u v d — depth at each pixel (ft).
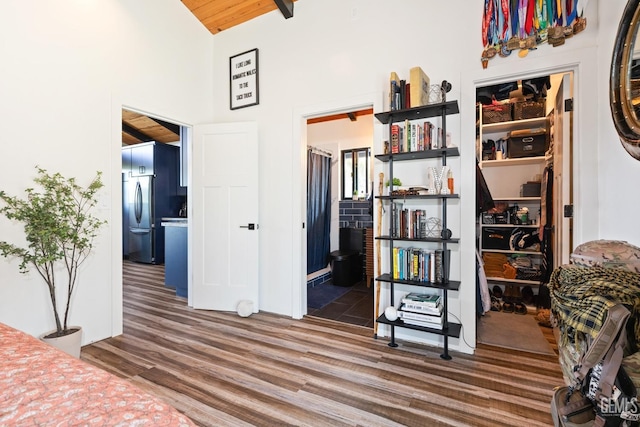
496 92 10.19
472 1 7.35
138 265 19.58
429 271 7.37
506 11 6.94
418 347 7.70
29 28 7.01
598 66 6.17
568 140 7.33
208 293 10.68
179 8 10.37
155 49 9.64
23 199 6.95
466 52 7.41
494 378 6.25
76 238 7.07
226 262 10.55
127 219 21.27
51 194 7.17
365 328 8.96
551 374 6.41
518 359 7.06
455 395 5.67
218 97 11.48
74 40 7.75
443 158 7.53
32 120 7.07
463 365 6.79
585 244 4.81
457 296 7.59
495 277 10.69
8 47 6.73
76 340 6.87
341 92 9.05
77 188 7.74
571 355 3.69
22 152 6.93
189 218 11.12
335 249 16.70
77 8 7.81
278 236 10.19
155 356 7.20
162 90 9.85
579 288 3.76
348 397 5.62
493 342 7.95
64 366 2.77
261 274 10.52
